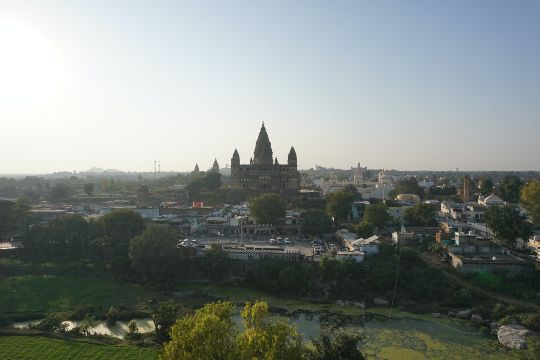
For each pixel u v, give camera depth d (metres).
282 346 66.94
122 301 140.38
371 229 191.62
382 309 135.50
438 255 168.88
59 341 105.88
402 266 153.00
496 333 116.25
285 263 157.75
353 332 117.25
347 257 158.38
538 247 165.38
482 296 135.38
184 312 112.38
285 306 138.75
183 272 163.00
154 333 111.44
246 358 65.69
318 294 146.00
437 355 103.62
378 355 103.50
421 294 141.00
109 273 163.12
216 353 66.81
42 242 178.88
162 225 169.00
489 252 160.62
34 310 132.88
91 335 110.81
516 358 102.19
